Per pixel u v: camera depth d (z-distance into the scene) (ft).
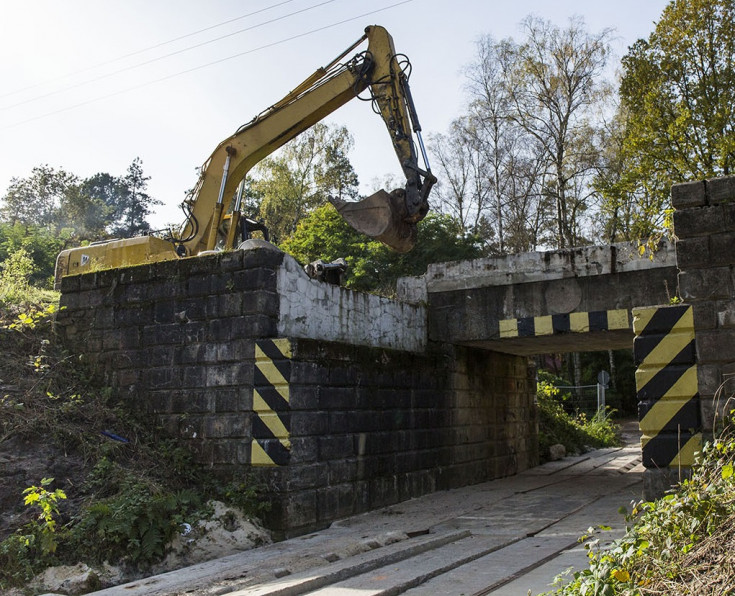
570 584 16.85
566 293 42.29
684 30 79.46
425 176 40.22
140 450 31.65
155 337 34.76
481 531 30.45
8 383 32.94
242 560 25.16
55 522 24.82
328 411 33.17
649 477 25.32
